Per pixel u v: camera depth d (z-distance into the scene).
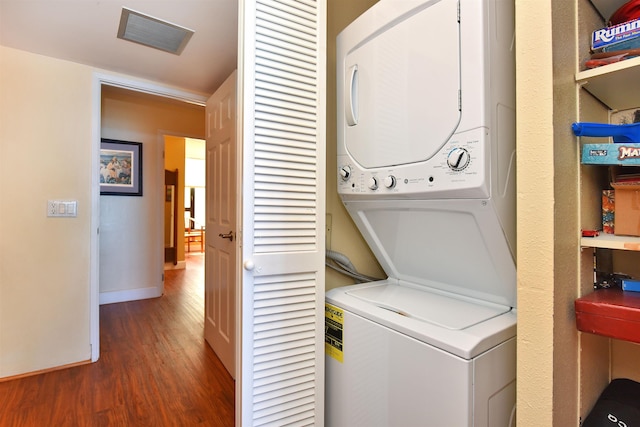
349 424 1.13
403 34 1.00
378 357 1.00
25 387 1.99
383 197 1.10
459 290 1.16
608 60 0.75
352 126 1.21
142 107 3.83
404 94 1.00
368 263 1.60
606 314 0.70
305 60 1.19
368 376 1.04
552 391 0.69
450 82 0.87
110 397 1.89
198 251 7.99
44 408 1.79
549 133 0.69
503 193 0.86
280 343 1.15
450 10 0.87
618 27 0.76
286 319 1.16
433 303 1.10
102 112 3.60
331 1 1.51
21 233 2.10
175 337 2.76
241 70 1.09
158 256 4.02
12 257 2.07
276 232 1.14
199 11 1.67
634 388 0.92
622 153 0.72
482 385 0.79
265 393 1.12
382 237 1.31
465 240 1.00
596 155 0.75
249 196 1.09
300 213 1.19
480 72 0.81
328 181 1.49
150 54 2.14
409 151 0.99
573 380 0.77
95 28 1.83
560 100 0.71
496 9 0.84
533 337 0.72
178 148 5.90
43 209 2.16
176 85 2.68
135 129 3.80
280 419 1.15
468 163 0.83
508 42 0.88
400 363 0.93
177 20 1.75
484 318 0.94
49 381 2.06
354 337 1.10
